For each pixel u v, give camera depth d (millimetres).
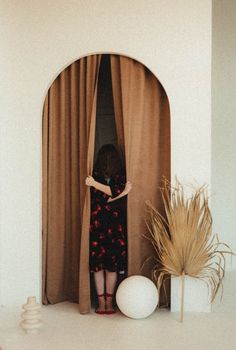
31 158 5082
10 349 3840
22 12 5074
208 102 4891
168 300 5055
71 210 5242
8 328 4391
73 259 5238
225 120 6910
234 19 6859
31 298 4289
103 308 4875
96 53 5000
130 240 4992
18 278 5090
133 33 4953
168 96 4922
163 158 5090
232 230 6898
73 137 5191
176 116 4922
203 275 4863
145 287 4605
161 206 5070
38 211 5070
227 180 6914
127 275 5004
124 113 4980
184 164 4918
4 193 5109
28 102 5086
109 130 5723
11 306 5074
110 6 4973
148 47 4945
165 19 4922
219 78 6891
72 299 5273
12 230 5102
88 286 4875
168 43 4922
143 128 5074
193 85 4902
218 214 6918
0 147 5102
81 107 5113
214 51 6883
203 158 4906
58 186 5199
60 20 5031
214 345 3920
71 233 5250
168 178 5066
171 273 4688
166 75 4934
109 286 4898
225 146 6914
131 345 3920
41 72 5066
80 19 5008
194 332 4254
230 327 4398
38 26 5062
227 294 5621
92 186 4965
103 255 4879
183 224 4613
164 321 4582
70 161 5230
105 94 5695
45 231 5164
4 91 5098
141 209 5062
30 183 5086
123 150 5113
